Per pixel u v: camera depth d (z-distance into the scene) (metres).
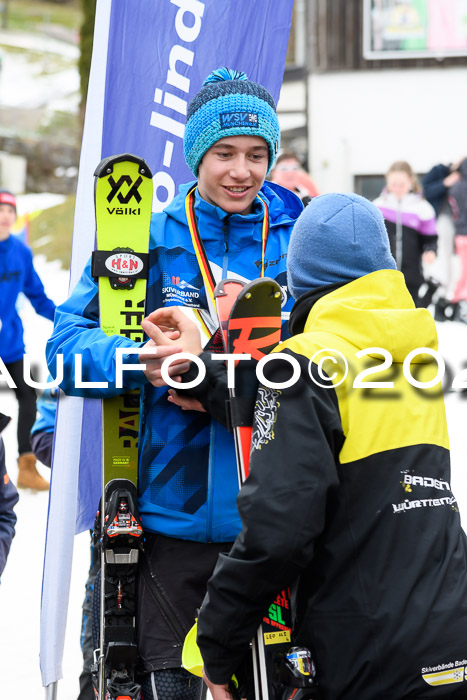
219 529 2.75
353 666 2.15
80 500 3.53
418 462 2.24
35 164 24.69
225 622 2.19
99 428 3.53
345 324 2.28
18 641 4.79
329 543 2.19
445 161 17.53
